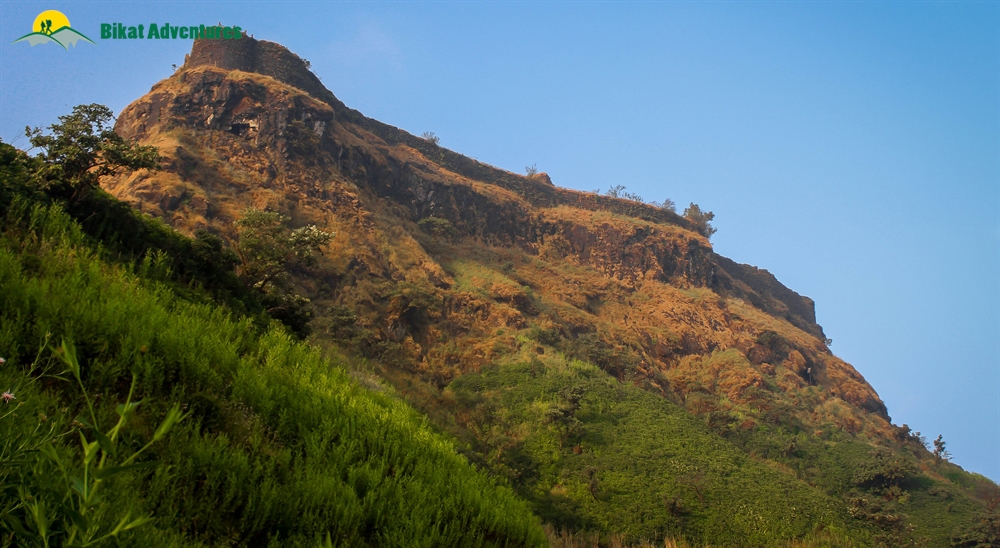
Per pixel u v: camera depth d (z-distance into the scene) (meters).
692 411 67.44
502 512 13.38
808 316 138.38
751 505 43.59
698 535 39.50
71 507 4.32
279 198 66.62
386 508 11.02
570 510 39.66
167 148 62.81
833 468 58.22
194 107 73.25
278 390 13.12
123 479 7.43
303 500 9.84
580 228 106.50
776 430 66.00
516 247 101.62
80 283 13.12
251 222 27.38
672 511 40.97
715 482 45.69
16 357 9.38
